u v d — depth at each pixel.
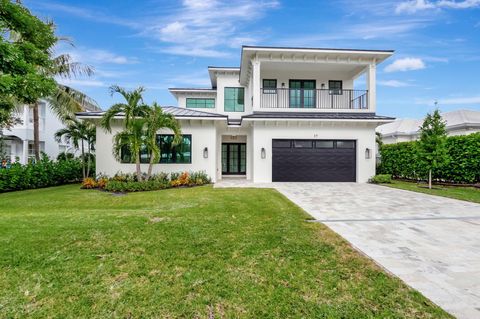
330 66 15.75
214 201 7.73
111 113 10.74
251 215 5.96
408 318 2.36
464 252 3.86
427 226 5.23
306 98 16.61
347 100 16.64
